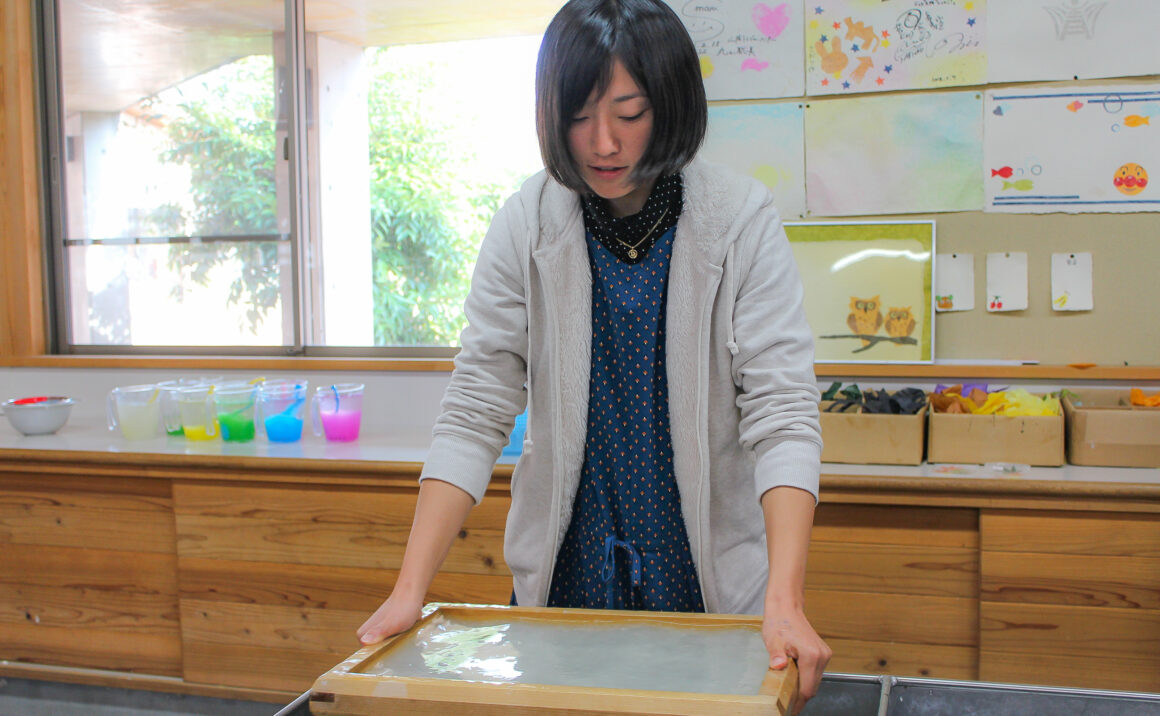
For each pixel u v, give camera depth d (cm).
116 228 299
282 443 239
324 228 300
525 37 315
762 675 78
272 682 220
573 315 105
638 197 102
